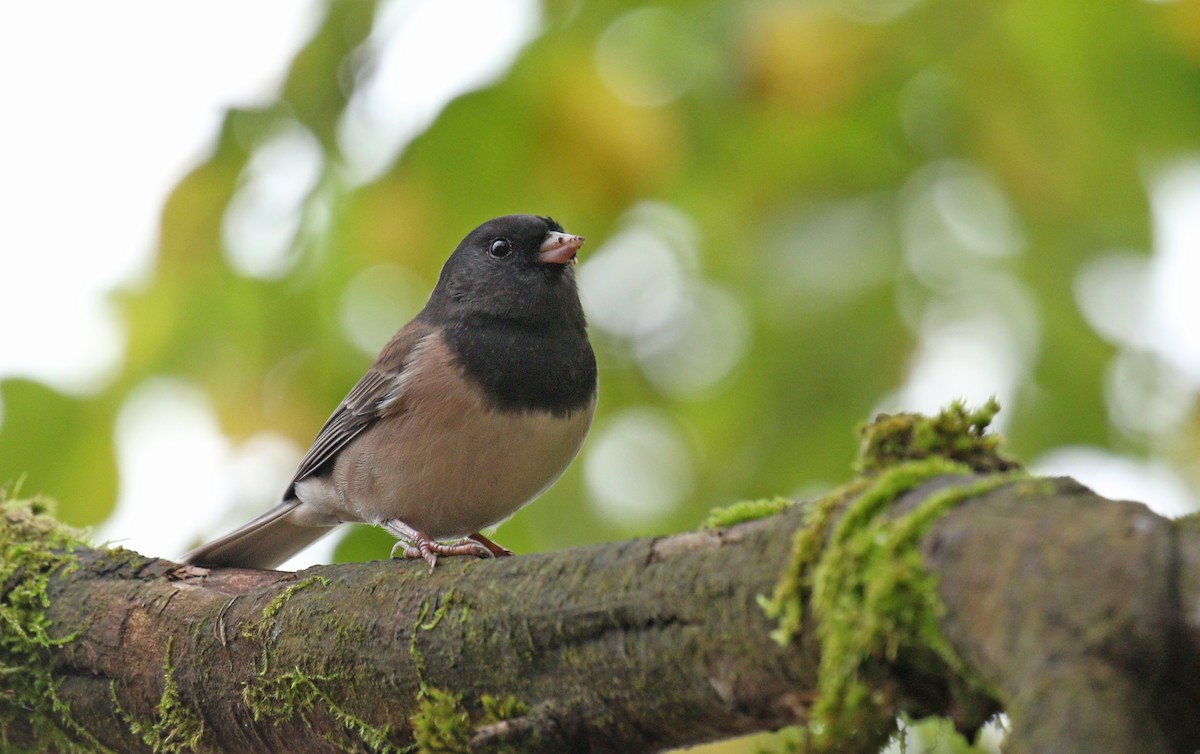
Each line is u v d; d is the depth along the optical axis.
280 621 6.76
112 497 10.09
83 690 7.57
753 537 4.86
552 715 5.50
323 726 6.61
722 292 11.08
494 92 9.73
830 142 10.45
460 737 5.72
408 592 6.20
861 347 10.14
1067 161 9.71
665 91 10.26
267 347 10.40
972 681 4.05
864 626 4.17
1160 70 9.47
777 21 9.65
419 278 10.43
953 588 3.99
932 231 10.30
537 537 11.70
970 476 4.38
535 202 10.09
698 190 10.77
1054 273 10.01
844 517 4.43
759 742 5.33
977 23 9.65
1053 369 10.16
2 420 9.98
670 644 5.02
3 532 8.10
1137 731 3.42
